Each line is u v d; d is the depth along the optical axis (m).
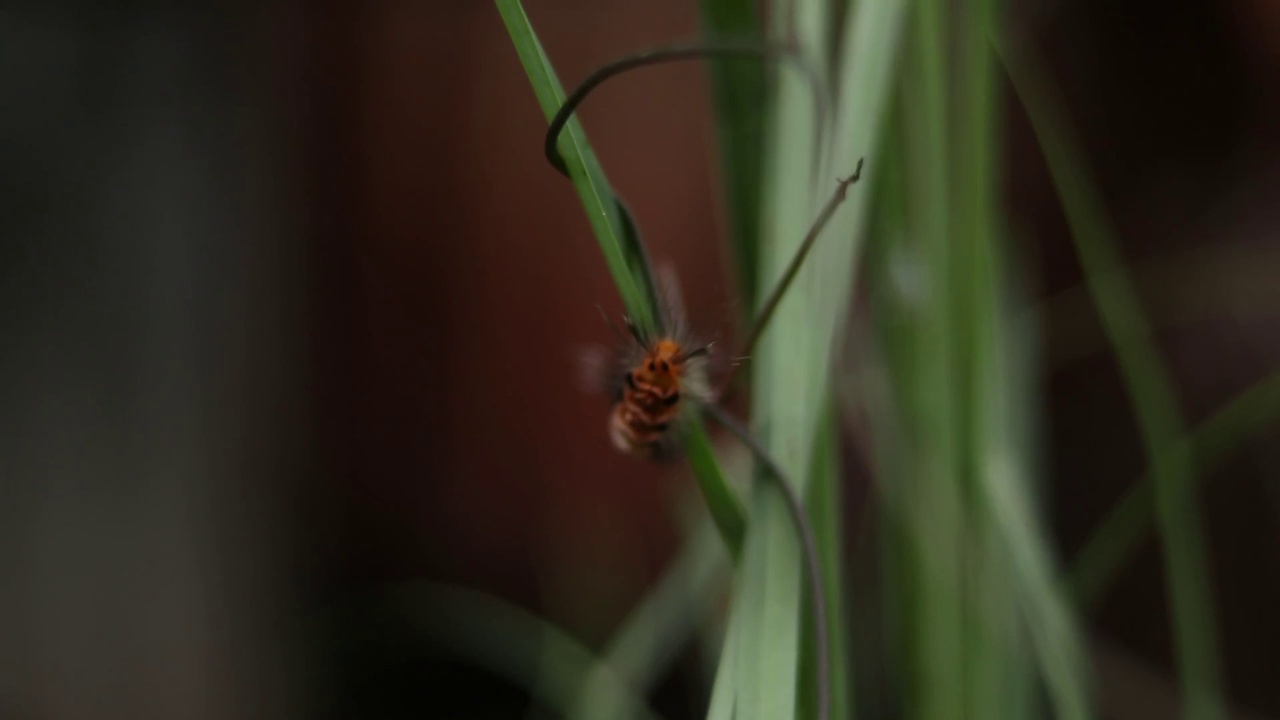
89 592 0.95
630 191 0.91
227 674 0.97
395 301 0.97
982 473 0.47
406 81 0.94
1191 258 0.73
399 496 0.98
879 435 0.50
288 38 0.94
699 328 0.47
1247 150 0.74
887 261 0.48
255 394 0.97
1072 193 0.50
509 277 0.94
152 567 0.96
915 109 0.47
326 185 0.96
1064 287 0.75
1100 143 0.77
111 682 0.95
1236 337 0.71
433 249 0.96
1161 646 0.73
